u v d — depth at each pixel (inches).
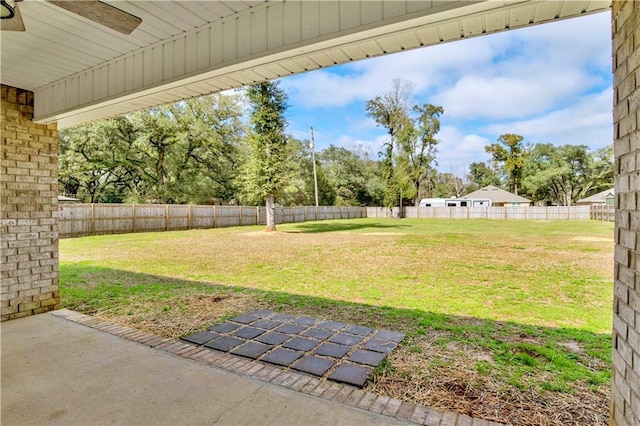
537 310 143.0
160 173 738.8
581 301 156.9
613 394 55.1
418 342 108.9
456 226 673.0
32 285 136.6
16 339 110.1
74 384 82.4
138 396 77.2
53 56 112.7
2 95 131.2
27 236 135.9
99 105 123.2
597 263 253.8
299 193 962.7
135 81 112.6
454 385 82.9
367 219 972.6
